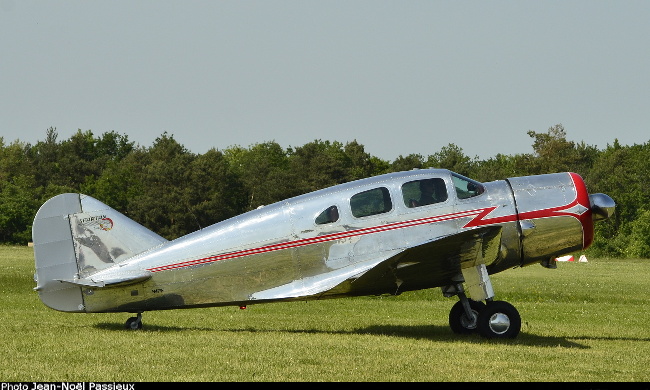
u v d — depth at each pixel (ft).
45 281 73.61
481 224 73.87
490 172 409.69
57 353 59.11
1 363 54.90
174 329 76.69
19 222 355.15
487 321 72.33
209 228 75.20
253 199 386.32
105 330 73.56
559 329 82.89
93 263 74.28
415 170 75.92
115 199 404.57
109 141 602.85
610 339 76.38
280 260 73.67
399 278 73.41
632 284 157.99
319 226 73.51
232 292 74.13
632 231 289.33
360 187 74.18
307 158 405.39
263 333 74.54
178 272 73.92
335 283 72.02
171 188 360.89
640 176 380.78
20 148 536.83
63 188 410.52
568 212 74.90
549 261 78.74
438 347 65.77
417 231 73.31
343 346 64.64
